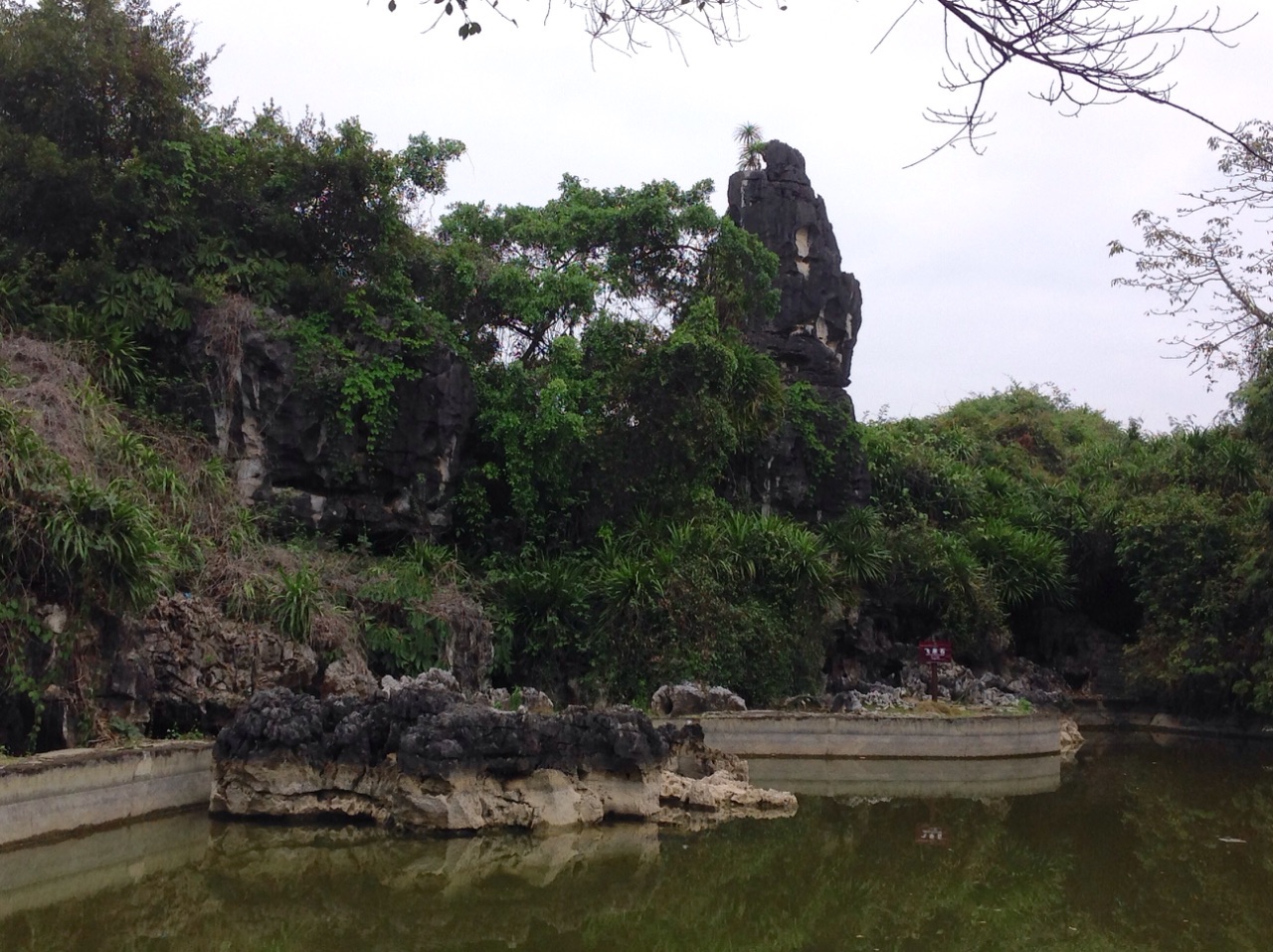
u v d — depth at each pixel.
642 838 14.17
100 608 14.27
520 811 14.05
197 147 21.95
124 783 13.26
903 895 12.37
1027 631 33.06
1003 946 10.52
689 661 23.22
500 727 14.14
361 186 23.17
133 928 10.20
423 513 23.05
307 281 22.16
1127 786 19.91
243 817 13.95
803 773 20.47
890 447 33.41
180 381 20.50
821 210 32.75
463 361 24.19
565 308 26.28
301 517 21.39
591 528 26.03
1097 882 12.99
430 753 13.64
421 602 20.19
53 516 13.60
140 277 20.42
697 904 11.67
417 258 25.38
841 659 27.72
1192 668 27.70
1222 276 12.95
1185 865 13.80
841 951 10.36
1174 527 29.08
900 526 30.39
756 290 29.28
